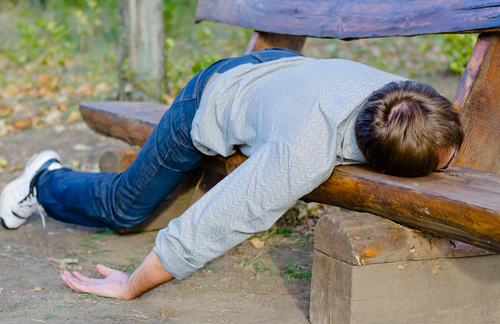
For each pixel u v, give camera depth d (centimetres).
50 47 735
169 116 213
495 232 126
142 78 486
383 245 156
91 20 866
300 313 184
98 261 245
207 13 359
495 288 175
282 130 160
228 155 193
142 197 229
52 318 172
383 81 180
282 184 154
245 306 193
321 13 273
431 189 145
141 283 182
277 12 304
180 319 179
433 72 628
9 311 178
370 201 158
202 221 161
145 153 222
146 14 476
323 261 166
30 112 536
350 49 755
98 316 175
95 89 585
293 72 179
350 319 156
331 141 158
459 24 197
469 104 187
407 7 224
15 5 1006
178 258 168
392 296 161
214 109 194
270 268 236
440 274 166
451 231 140
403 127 149
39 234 287
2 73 668
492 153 192
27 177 273
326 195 174
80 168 409
